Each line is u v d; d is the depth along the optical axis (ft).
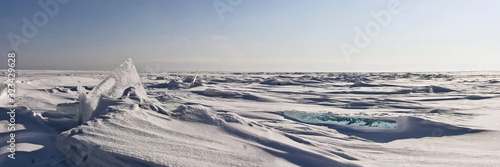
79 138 7.21
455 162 8.46
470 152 9.73
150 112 10.37
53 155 7.69
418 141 11.76
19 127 10.35
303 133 12.84
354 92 37.73
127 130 8.12
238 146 8.19
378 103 25.91
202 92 33.06
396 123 15.94
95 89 13.67
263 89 44.09
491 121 15.37
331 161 7.70
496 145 10.90
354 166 7.52
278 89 44.21
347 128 14.92
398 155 9.35
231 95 30.25
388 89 41.32
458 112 19.21
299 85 55.83
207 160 6.81
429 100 27.99
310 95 33.78
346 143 10.93
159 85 45.55
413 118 15.52
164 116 10.24
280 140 9.06
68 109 15.24
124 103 11.67
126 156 6.36
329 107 23.90
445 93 34.71
